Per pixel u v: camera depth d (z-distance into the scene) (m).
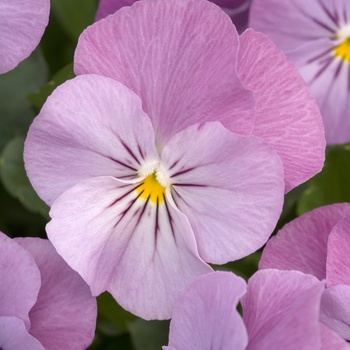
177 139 0.18
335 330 0.18
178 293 0.18
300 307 0.16
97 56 0.18
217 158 0.18
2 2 0.18
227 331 0.17
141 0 0.18
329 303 0.18
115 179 0.18
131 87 0.18
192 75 0.18
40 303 0.19
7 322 0.18
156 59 0.18
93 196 0.18
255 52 0.18
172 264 0.18
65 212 0.18
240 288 0.17
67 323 0.19
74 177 0.18
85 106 0.18
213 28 0.18
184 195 0.18
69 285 0.19
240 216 0.18
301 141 0.18
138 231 0.19
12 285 0.18
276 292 0.17
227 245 0.18
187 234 0.18
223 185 0.18
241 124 0.18
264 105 0.18
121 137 0.18
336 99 0.22
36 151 0.18
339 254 0.18
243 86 0.18
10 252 0.18
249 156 0.17
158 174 0.18
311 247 0.19
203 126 0.17
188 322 0.17
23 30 0.18
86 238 0.18
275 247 0.19
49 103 0.18
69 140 0.18
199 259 0.18
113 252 0.18
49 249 0.19
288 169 0.18
